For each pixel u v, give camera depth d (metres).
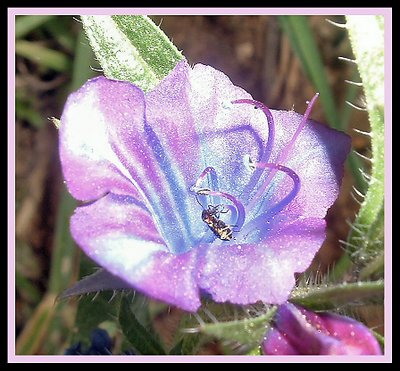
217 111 0.05
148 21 0.05
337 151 0.05
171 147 0.05
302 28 0.08
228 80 0.05
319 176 0.05
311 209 0.05
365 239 0.05
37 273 0.08
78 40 0.08
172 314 0.07
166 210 0.05
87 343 0.06
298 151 0.05
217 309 0.05
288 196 0.05
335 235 0.08
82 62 0.08
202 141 0.05
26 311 0.08
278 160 0.05
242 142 0.05
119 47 0.05
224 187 0.05
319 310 0.05
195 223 0.05
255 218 0.05
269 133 0.05
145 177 0.05
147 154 0.05
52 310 0.08
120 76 0.05
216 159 0.05
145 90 0.05
